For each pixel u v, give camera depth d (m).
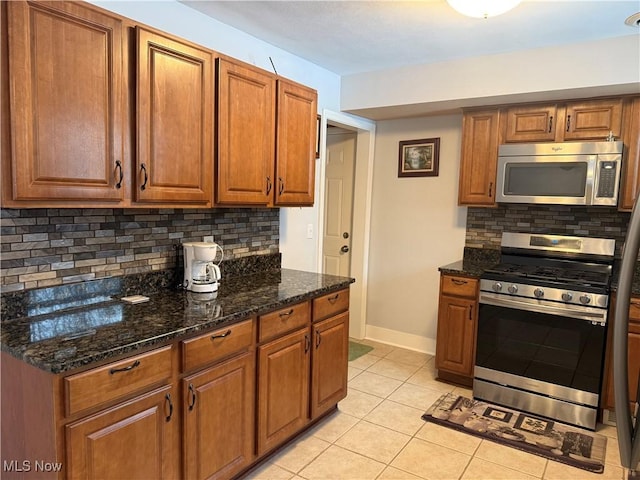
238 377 2.01
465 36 2.63
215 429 1.90
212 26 2.48
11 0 1.43
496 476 2.22
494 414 2.85
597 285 2.66
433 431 2.63
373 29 2.58
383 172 4.10
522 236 3.38
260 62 2.80
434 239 3.87
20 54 1.46
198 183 2.11
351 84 3.54
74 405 1.39
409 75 3.28
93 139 1.69
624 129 2.82
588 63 2.66
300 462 2.29
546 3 2.16
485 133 3.27
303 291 2.39
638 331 2.56
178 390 1.74
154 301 2.10
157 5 2.21
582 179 2.85
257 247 2.99
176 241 2.43
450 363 3.26
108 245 2.10
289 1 2.25
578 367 2.70
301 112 2.69
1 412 1.61
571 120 2.96
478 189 3.32
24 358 1.40
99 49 1.68
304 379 2.44
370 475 2.20
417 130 3.88
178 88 1.97
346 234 4.28
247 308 2.02
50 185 1.57
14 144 1.47
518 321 2.88
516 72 2.88
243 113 2.30
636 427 0.64
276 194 2.55
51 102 1.55
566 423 2.76
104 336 1.59
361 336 4.28
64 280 1.94
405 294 4.07
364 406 2.92
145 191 1.87
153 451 1.65
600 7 2.18
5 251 1.74
